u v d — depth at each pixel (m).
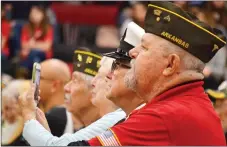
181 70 4.91
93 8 14.18
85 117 7.30
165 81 4.91
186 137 4.64
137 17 13.48
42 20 14.51
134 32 5.86
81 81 7.30
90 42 14.29
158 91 4.93
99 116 7.27
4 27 14.62
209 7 13.37
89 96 7.26
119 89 5.49
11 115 8.59
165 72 4.89
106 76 6.36
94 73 7.35
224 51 12.29
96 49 13.31
